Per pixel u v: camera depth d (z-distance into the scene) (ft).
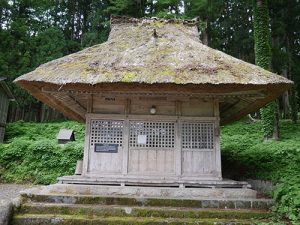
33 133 67.67
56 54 84.07
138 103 25.11
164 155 24.21
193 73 21.95
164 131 24.63
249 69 22.88
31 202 20.27
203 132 24.66
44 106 92.84
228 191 21.83
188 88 21.70
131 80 20.99
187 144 24.48
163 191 21.85
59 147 40.06
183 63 23.53
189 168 24.00
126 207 19.44
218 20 83.97
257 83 20.67
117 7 73.92
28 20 92.58
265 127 45.62
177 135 24.39
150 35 29.43
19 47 82.89
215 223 17.98
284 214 18.92
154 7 69.72
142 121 24.73
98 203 20.36
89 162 24.09
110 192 21.80
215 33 74.95
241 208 20.21
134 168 23.95
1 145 41.22
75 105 29.35
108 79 21.24
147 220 18.13
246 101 27.17
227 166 32.91
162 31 30.55
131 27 32.14
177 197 21.22
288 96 80.74
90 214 19.06
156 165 24.00
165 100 25.12
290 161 26.86
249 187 22.84
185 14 61.93
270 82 20.80
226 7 83.41
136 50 26.14
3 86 63.67
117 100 25.11
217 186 22.71
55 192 21.61
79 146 39.93
